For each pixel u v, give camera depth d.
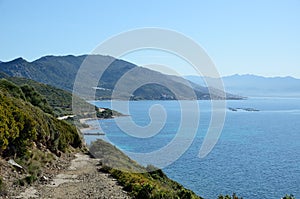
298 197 26.11
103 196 12.88
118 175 16.89
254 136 72.06
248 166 38.12
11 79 54.69
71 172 17.89
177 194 13.14
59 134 23.45
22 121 17.12
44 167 17.48
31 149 18.28
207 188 25.34
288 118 126.00
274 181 31.25
